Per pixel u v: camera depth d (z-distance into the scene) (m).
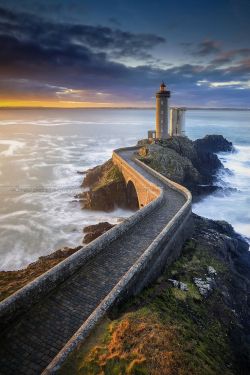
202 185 50.41
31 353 11.05
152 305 14.89
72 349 10.45
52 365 9.69
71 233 34.12
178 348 11.01
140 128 170.75
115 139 118.69
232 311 18.12
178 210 26.80
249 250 31.20
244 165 70.75
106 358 10.06
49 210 41.47
